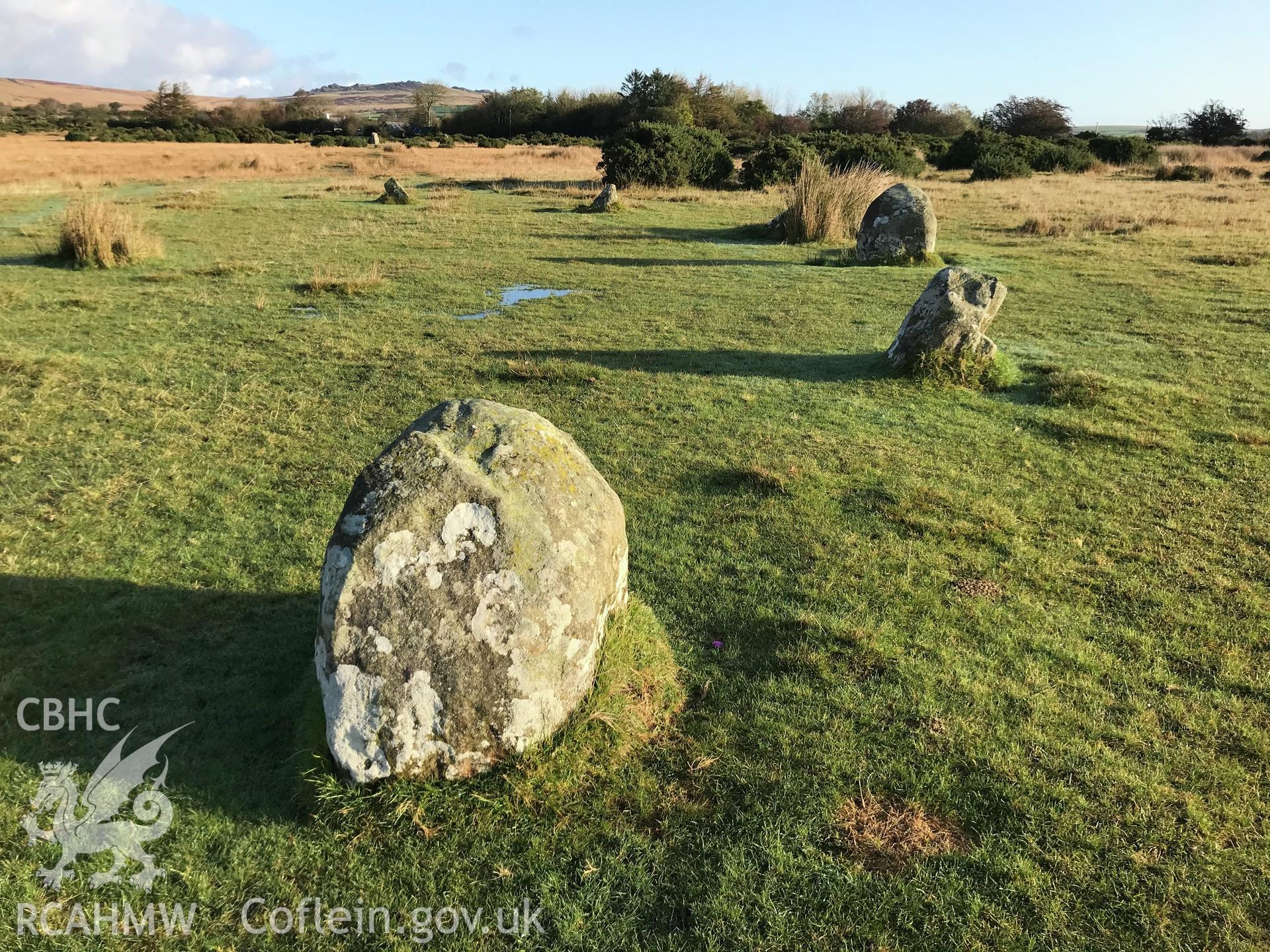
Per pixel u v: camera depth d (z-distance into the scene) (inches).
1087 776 139.9
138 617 189.3
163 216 880.3
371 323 469.4
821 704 159.9
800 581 206.8
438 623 129.3
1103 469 275.7
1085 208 947.3
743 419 324.2
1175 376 370.9
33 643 178.5
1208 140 2196.1
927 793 137.3
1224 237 732.0
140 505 245.3
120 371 370.9
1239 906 116.0
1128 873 121.2
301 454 284.0
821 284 589.0
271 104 3334.2
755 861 124.6
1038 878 120.8
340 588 127.7
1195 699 160.6
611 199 991.6
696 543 227.6
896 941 112.0
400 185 1109.1
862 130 2480.3
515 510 134.0
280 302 514.9
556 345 428.5
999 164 1317.7
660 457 287.7
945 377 364.8
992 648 178.1
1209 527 234.1
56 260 623.2
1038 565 214.4
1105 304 517.0
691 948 111.8
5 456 277.4
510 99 2854.3
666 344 432.1
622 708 149.4
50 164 1376.7
